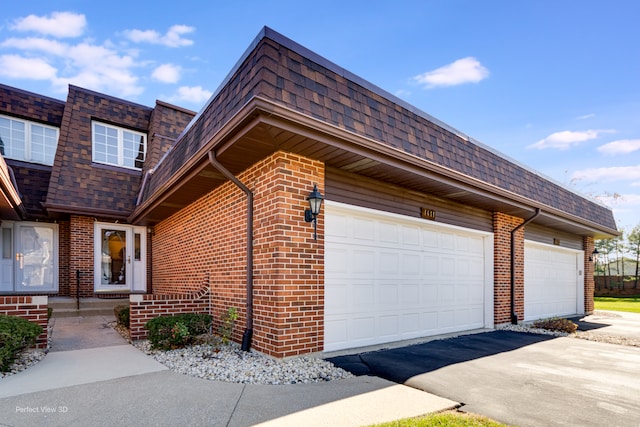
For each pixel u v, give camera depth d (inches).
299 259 206.2
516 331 329.1
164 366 194.2
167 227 402.3
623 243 1224.2
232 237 251.0
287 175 204.5
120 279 452.8
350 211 241.4
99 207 421.7
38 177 439.8
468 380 181.5
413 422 129.6
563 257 490.3
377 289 257.1
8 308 219.1
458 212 318.7
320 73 200.7
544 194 391.9
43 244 442.3
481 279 346.3
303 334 204.8
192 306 274.4
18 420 129.6
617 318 462.0
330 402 147.6
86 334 276.7
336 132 188.4
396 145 227.9
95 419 130.6
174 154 316.8
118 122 478.9
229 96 211.3
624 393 167.8
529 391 168.6
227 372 181.8
